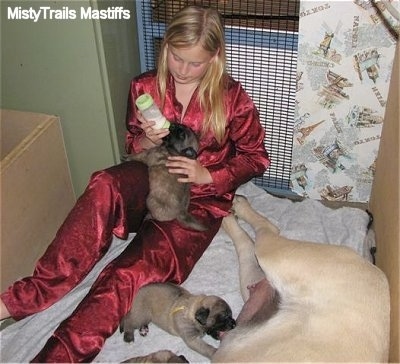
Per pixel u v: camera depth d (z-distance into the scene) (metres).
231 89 2.71
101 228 2.42
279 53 3.04
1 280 2.56
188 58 2.42
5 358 2.46
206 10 2.41
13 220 2.60
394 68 2.77
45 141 2.80
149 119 2.53
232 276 2.78
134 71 3.22
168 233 2.59
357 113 3.04
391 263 2.37
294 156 3.30
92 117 2.95
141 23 3.17
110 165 3.11
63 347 2.27
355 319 2.08
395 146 2.57
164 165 2.56
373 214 3.11
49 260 2.40
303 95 3.07
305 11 2.81
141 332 2.54
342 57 2.90
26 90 2.91
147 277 2.48
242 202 2.95
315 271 2.25
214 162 2.79
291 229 3.00
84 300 2.39
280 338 2.11
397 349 1.98
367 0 2.72
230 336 2.31
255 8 2.97
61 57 2.78
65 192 3.06
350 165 3.22
